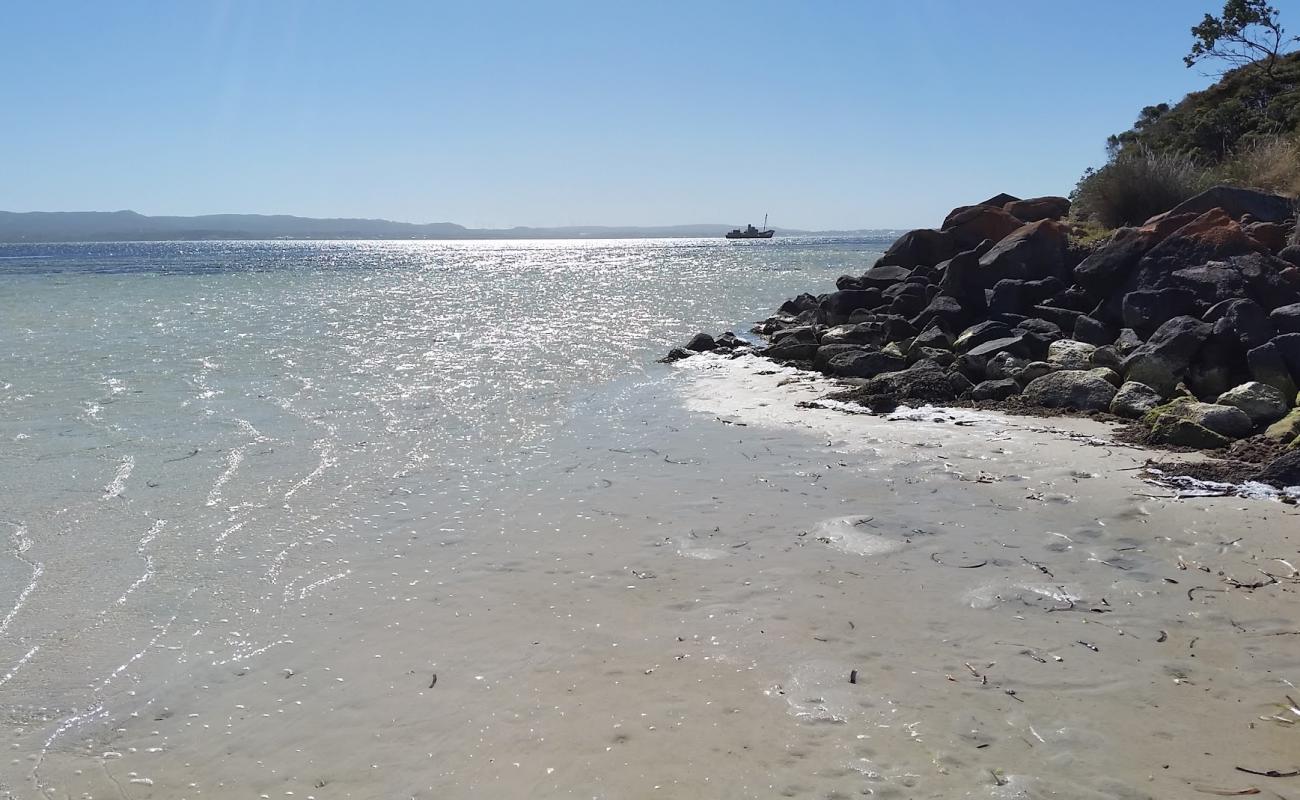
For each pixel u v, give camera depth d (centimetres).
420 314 2542
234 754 445
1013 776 411
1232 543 684
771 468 915
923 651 530
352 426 1102
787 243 15825
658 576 645
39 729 470
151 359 1641
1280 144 2219
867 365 1455
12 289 3697
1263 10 2856
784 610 586
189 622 582
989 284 1727
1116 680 494
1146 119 3597
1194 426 952
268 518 771
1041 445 977
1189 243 1446
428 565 671
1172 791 400
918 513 771
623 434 1066
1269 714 459
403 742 449
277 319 2394
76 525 755
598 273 5100
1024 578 631
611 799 400
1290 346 1098
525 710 474
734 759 427
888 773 414
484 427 1101
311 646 549
